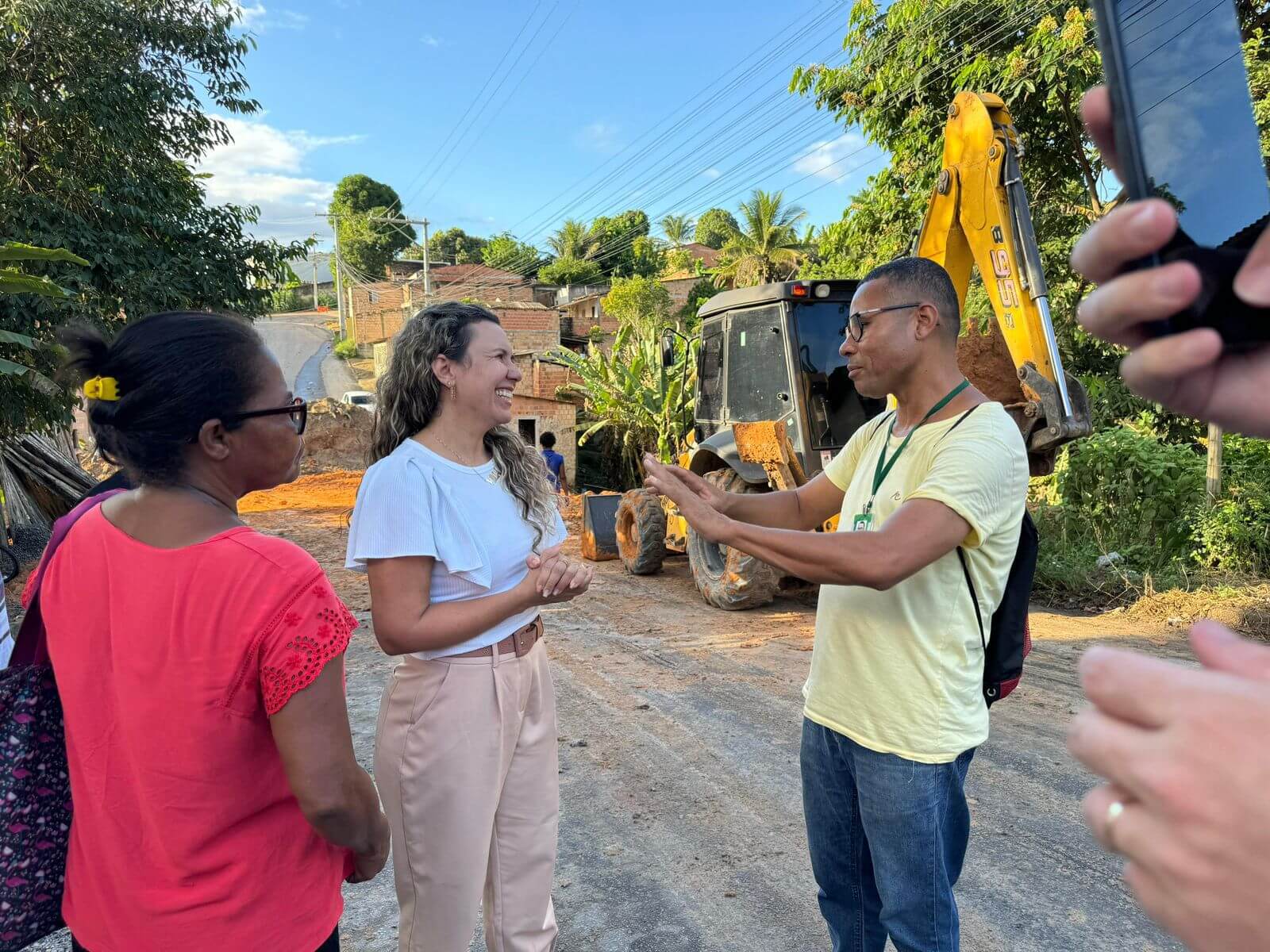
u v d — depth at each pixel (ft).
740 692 14.84
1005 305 15.06
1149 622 18.69
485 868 5.94
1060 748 12.10
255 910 3.84
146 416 3.66
